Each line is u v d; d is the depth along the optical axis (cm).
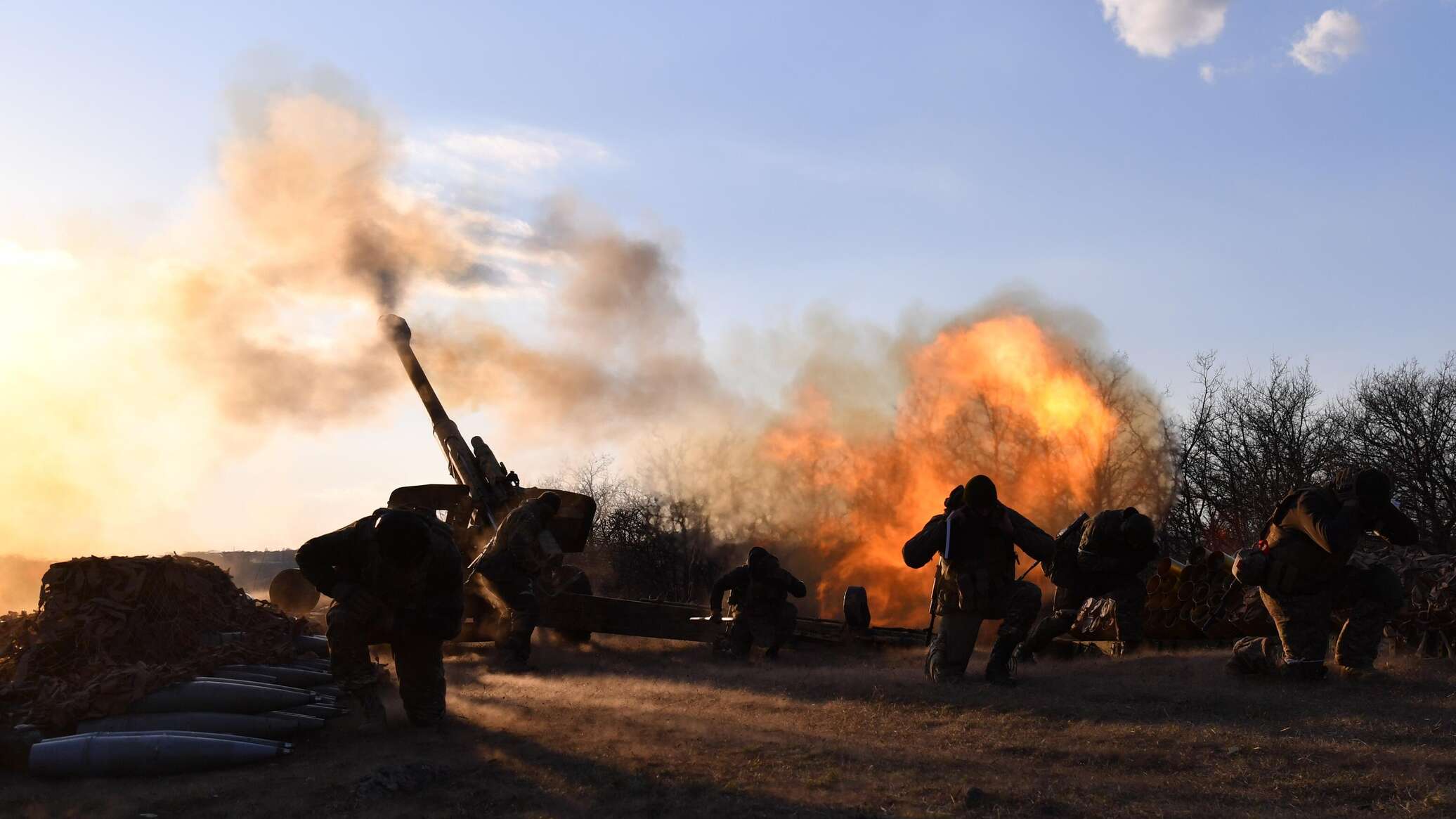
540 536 1413
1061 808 624
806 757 758
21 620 995
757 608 1563
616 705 1004
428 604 888
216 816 654
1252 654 1037
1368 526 992
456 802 671
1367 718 818
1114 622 1400
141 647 988
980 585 1066
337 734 890
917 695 1001
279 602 1772
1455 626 1138
